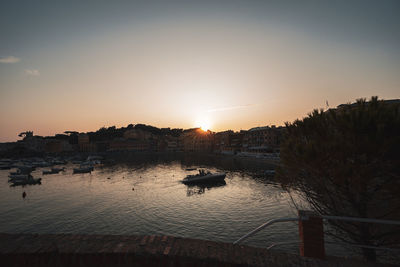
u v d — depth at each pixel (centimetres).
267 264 352
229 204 3366
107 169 8225
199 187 4756
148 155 16675
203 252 357
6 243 356
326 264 380
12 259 333
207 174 5453
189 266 340
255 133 10775
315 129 667
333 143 584
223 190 4381
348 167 556
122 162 11069
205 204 3431
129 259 339
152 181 5612
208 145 16600
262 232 2225
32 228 2608
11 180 5756
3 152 14562
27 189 4766
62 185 5194
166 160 12012
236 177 5688
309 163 630
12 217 2970
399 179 520
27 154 14900
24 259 334
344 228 637
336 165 589
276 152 9206
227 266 343
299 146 651
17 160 12156
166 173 7038
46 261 334
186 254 346
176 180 5719
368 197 576
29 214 3081
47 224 2714
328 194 654
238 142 12369
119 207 3362
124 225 2645
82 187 4925
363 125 531
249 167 7381
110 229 2536
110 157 14812
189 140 19762
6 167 9344
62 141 17900
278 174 781
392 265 421
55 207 3391
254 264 348
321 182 656
